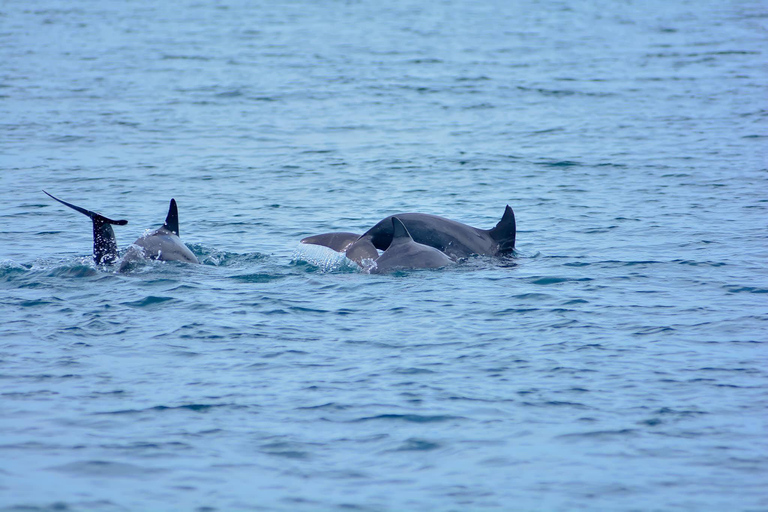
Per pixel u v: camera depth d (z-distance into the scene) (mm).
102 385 42812
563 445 37000
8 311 53719
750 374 43750
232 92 167750
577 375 43938
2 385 42594
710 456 35969
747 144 117812
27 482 33906
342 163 111188
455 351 47438
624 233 76000
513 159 112562
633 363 45375
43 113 142875
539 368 44906
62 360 45875
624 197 90875
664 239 73312
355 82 181000
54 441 37156
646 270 63719
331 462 35812
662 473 34781
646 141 122188
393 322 52344
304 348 48000
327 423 39062
